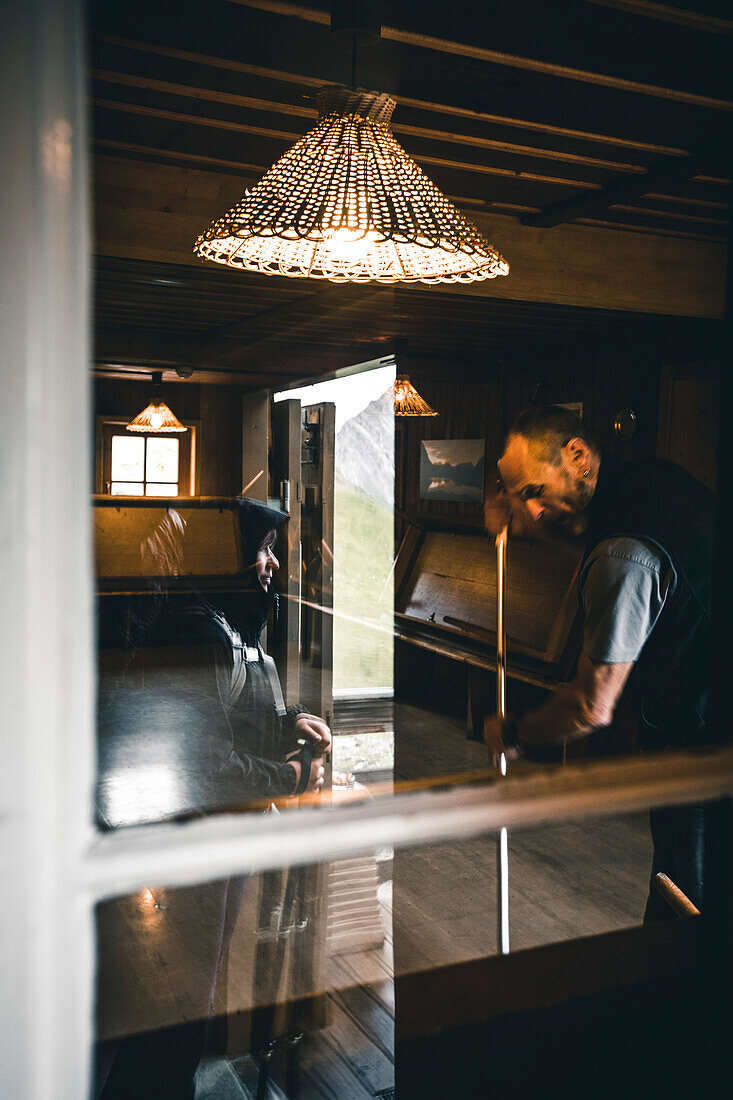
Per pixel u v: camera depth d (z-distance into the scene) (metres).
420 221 1.62
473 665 5.04
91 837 0.56
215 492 5.83
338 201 1.59
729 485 0.95
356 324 4.37
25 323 0.51
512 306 3.83
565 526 2.17
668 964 1.00
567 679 4.39
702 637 1.99
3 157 0.51
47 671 0.52
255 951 1.94
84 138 0.53
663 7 1.74
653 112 2.34
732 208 0.98
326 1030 1.40
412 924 2.74
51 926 0.53
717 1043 0.92
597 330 4.72
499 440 6.05
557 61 2.00
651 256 3.83
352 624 4.56
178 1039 1.22
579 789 0.76
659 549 1.92
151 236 2.88
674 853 1.91
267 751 2.07
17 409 0.51
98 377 5.43
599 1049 0.89
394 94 2.20
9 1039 0.52
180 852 0.58
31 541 0.52
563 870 3.30
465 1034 0.91
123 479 5.80
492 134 2.51
